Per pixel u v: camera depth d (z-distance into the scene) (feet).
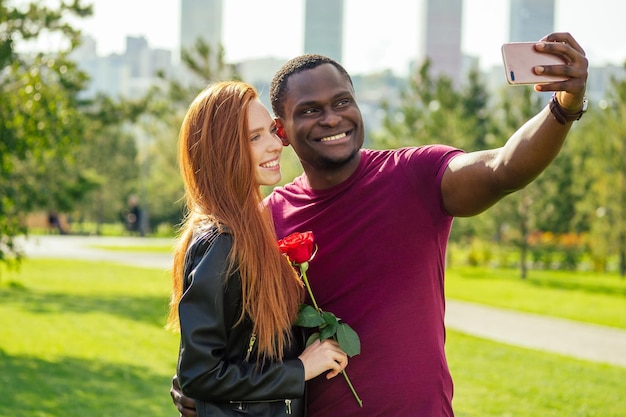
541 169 7.99
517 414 22.61
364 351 8.84
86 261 77.77
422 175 8.92
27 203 37.22
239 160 8.66
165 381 25.57
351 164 9.18
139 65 498.28
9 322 36.55
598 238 69.77
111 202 145.69
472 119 76.18
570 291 59.82
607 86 70.28
